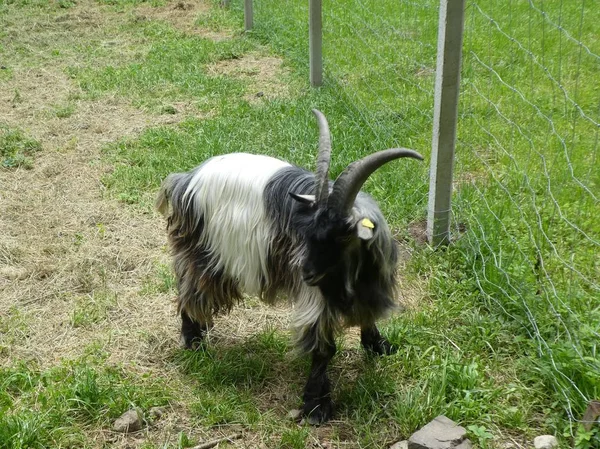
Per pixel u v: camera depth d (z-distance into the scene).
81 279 3.45
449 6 3.09
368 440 2.46
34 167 4.63
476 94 4.84
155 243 3.76
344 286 2.38
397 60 5.75
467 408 2.50
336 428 2.53
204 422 2.58
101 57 6.96
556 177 3.84
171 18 8.35
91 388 2.66
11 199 4.21
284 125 4.85
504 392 2.58
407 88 5.20
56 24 8.23
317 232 2.25
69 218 4.01
